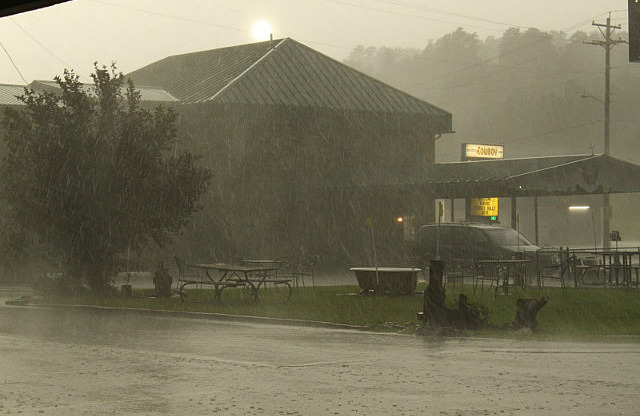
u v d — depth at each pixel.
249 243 53.91
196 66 63.44
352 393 12.16
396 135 59.88
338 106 57.47
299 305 27.84
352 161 57.97
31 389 12.59
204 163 52.97
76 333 20.62
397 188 52.56
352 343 18.50
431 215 58.75
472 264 39.66
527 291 32.25
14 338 19.45
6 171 33.69
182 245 51.31
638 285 33.62
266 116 54.81
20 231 34.41
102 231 33.31
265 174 54.75
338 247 56.47
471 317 20.78
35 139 33.00
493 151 77.62
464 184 49.25
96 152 32.84
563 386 12.56
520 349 17.17
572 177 46.28
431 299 21.20
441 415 10.56
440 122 61.19
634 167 47.59
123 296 32.84
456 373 13.93
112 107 33.91
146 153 33.50
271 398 11.80
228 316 24.52
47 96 33.50
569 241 85.75
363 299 29.98
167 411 10.94
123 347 17.75
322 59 61.34
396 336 19.94
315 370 14.44
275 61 59.03
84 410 11.02
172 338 19.55
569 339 18.88
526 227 89.38
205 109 52.84
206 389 12.56
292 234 55.38
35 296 33.78
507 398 11.64
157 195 33.56
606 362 15.08
